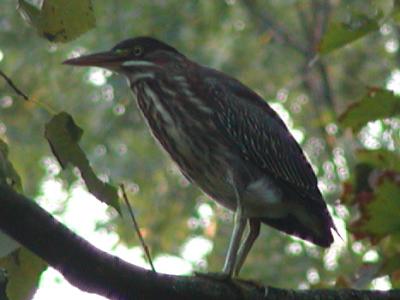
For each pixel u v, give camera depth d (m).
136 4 23.94
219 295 8.06
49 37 6.80
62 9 6.75
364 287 9.70
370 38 24.25
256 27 25.02
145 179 23.72
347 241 17.70
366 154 8.38
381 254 8.97
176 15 24.27
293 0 24.19
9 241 6.42
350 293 8.48
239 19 25.08
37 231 6.45
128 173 23.56
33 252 6.60
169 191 23.75
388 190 7.86
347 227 7.96
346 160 21.95
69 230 6.59
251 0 24.95
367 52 24.39
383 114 8.14
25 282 6.88
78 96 23.84
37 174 22.92
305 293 8.42
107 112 23.81
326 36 7.92
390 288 8.81
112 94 23.80
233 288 8.15
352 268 20.12
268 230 22.11
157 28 24.06
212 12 24.64
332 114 22.81
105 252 6.86
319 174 22.38
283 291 8.37
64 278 6.80
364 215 7.92
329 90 23.50
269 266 21.64
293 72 24.84
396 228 7.94
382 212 7.89
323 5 23.64
